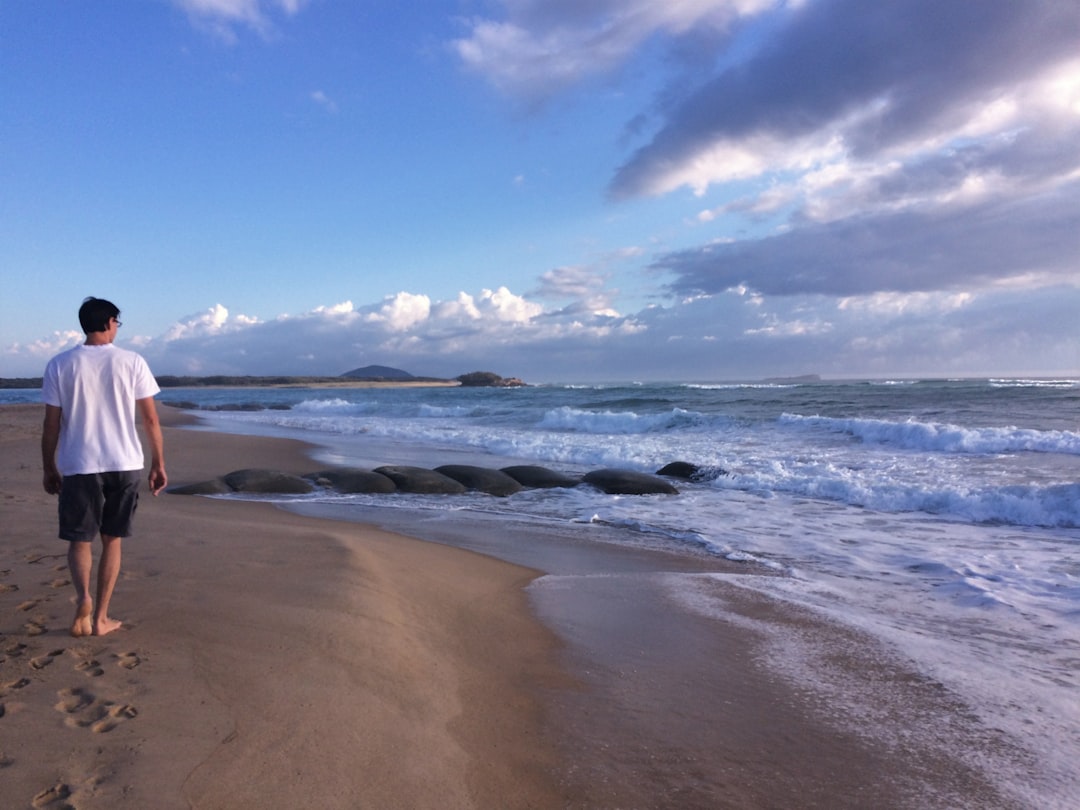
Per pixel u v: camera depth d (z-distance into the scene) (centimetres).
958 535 788
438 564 620
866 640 467
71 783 235
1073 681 404
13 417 2495
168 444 1744
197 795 235
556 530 814
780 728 346
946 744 333
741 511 933
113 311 374
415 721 316
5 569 478
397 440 2002
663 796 285
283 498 1013
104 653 341
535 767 301
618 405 3072
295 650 358
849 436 1664
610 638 467
